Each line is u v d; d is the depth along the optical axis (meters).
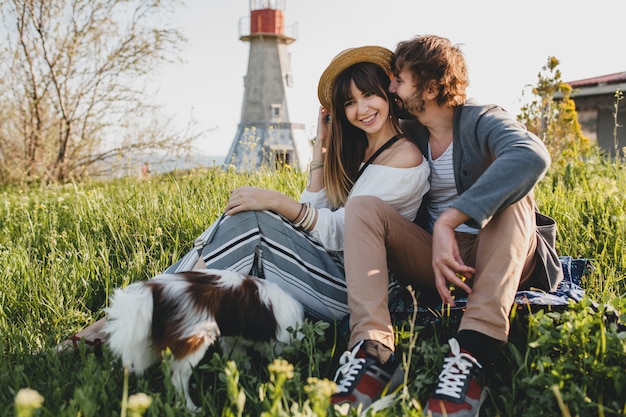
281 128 26.41
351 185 3.00
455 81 2.54
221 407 2.16
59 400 2.06
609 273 3.10
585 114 12.80
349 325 2.44
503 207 2.16
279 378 1.67
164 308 2.16
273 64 26.70
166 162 11.34
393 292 2.70
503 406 2.15
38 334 2.87
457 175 2.60
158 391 2.29
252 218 2.62
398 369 2.18
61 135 12.16
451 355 2.11
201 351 2.15
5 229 4.89
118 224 4.43
